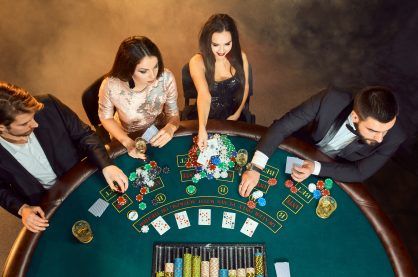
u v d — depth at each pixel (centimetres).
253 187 277
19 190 285
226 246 258
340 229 266
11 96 236
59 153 290
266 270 251
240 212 271
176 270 247
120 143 294
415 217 395
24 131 254
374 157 283
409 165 418
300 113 289
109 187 277
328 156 292
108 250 255
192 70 341
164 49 505
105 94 311
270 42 520
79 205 270
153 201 273
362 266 255
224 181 281
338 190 281
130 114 326
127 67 279
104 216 266
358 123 261
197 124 305
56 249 254
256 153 287
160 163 288
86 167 281
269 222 268
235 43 322
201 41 322
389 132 272
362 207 275
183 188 278
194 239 260
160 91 316
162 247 257
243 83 345
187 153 293
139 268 250
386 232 265
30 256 252
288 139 296
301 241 262
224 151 289
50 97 283
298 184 282
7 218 389
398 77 473
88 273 248
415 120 433
